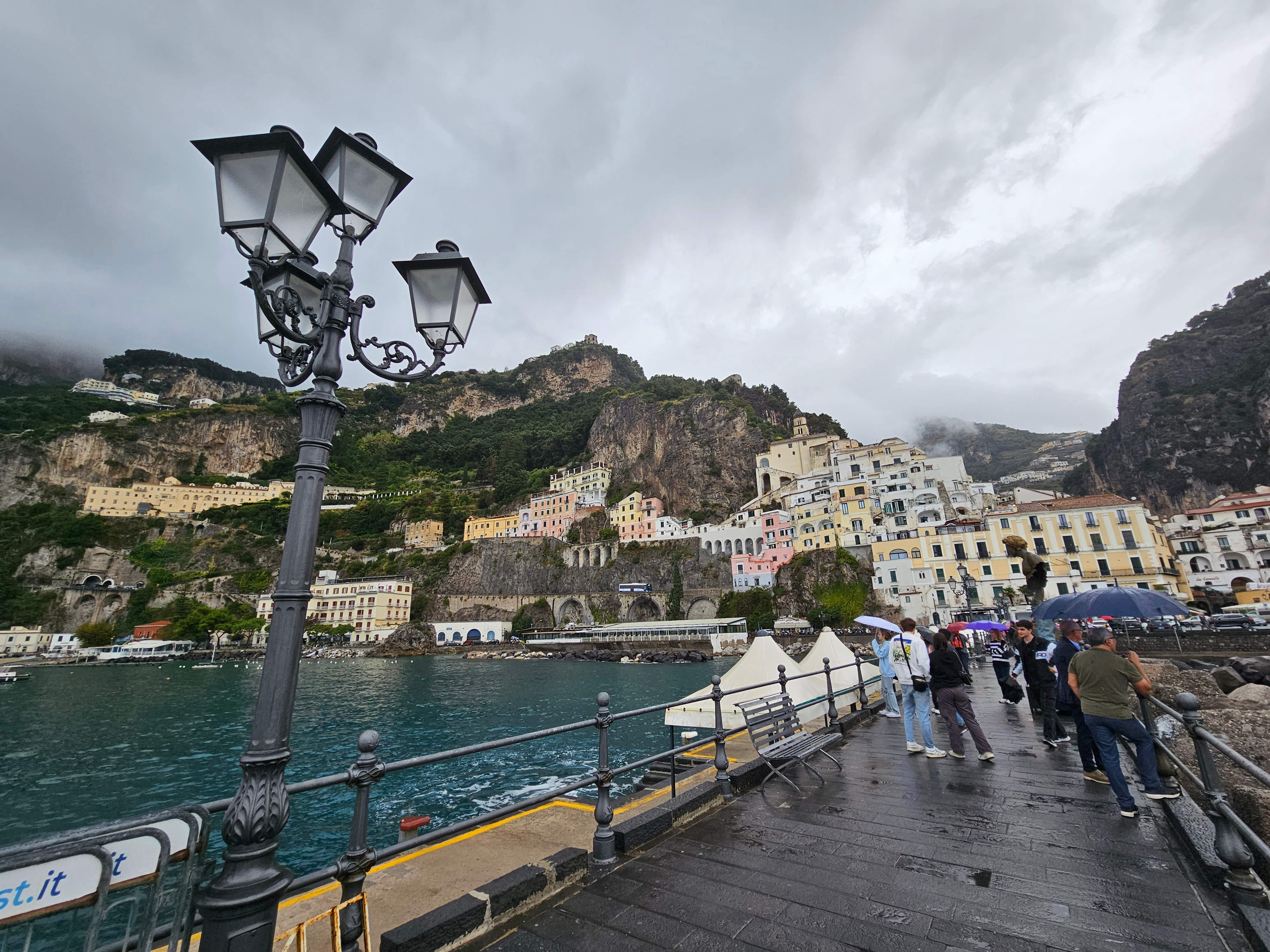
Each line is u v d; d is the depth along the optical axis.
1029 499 88.31
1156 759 6.33
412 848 3.67
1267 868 4.55
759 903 4.28
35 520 117.56
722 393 137.62
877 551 65.31
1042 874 4.65
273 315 3.56
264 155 3.52
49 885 2.13
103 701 44.47
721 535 91.31
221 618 100.12
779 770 7.43
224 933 2.44
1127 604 9.30
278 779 2.79
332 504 150.12
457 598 104.88
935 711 12.83
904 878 4.65
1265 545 57.44
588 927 4.02
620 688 46.31
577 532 111.00
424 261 4.72
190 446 156.38
